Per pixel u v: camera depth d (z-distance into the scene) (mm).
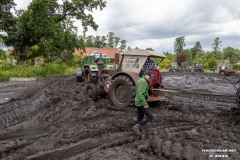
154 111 7918
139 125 5730
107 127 6195
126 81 7930
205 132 5766
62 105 8820
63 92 11898
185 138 5371
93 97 9172
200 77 25078
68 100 9484
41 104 9344
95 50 61125
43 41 29781
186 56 53500
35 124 7012
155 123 6508
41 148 5133
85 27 35938
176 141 5168
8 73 23469
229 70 30125
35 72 25719
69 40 33188
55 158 4656
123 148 4930
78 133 5875
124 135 5691
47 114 7863
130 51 8242
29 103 9883
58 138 5648
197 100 10203
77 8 34500
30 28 28703
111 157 4531
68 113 7863
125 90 8070
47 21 29156
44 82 18984
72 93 11617
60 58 36125
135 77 7879
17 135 6133
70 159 4566
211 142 5125
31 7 28469
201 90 13680
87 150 4953
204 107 8688
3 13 28672
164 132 5820
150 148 4871
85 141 5410
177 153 4617
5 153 5055
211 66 55938
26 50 31203
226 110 8195
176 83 18125
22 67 27266
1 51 52312
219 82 19172
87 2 34156
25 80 21812
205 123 6523
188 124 6449
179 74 30766
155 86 8289
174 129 6008
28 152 4969
